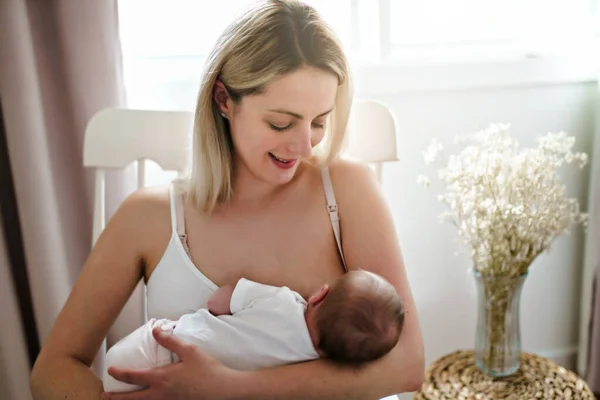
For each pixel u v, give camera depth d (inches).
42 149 52.0
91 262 42.8
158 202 44.1
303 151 37.7
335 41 37.3
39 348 57.4
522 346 72.7
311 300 37.8
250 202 43.2
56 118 54.6
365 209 42.7
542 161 50.6
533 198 50.9
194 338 37.2
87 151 49.6
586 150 67.5
